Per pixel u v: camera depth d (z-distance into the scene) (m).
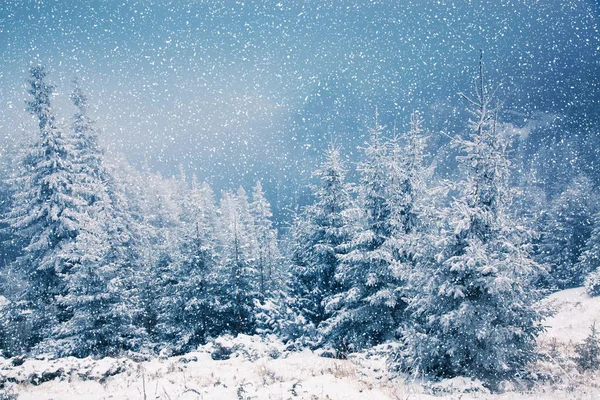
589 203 45.88
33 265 22.03
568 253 43.06
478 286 10.27
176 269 24.34
